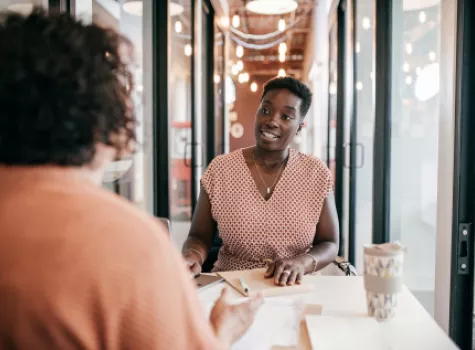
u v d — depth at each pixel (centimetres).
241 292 124
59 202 48
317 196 172
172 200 360
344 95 412
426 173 268
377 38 255
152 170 320
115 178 270
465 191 160
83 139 51
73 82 50
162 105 318
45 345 43
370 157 326
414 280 254
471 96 159
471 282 160
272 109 172
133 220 49
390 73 254
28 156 50
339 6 410
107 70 54
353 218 343
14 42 50
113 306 44
